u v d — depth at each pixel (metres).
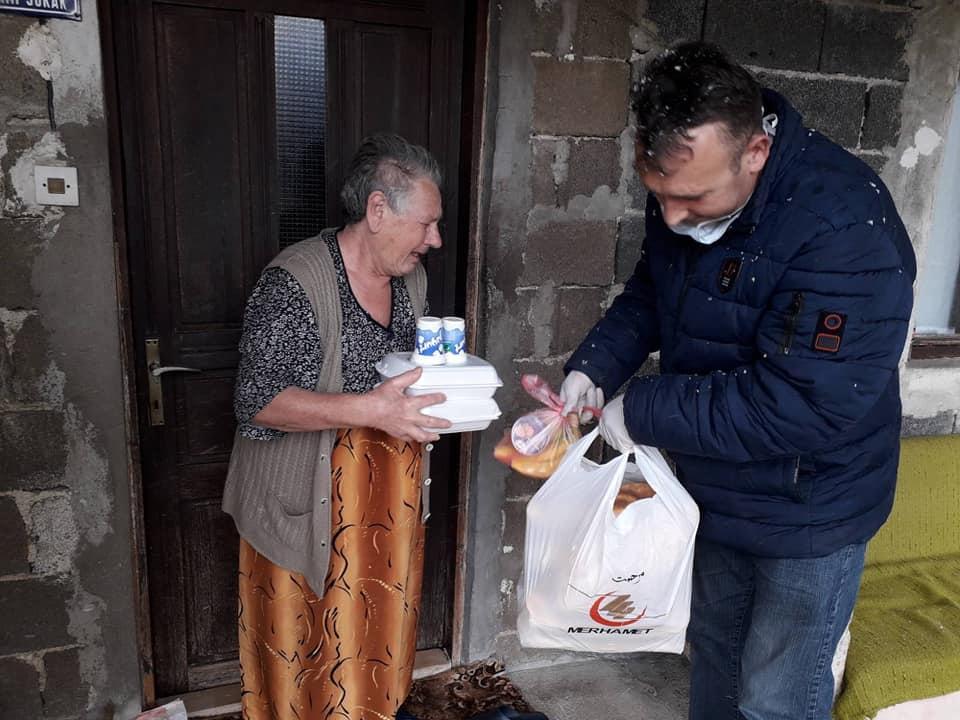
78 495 1.88
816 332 1.29
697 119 1.20
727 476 1.52
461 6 2.02
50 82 1.66
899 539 2.48
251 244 2.01
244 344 1.60
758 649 1.63
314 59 1.95
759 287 1.36
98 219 1.75
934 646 2.04
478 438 2.21
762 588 1.60
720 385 1.40
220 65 1.87
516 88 2.00
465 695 2.32
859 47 2.25
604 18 2.03
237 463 1.75
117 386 1.85
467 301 2.16
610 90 2.08
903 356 2.50
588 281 2.21
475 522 2.28
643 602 1.54
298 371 1.59
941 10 2.29
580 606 1.53
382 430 1.55
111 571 1.95
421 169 1.57
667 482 1.56
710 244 1.42
